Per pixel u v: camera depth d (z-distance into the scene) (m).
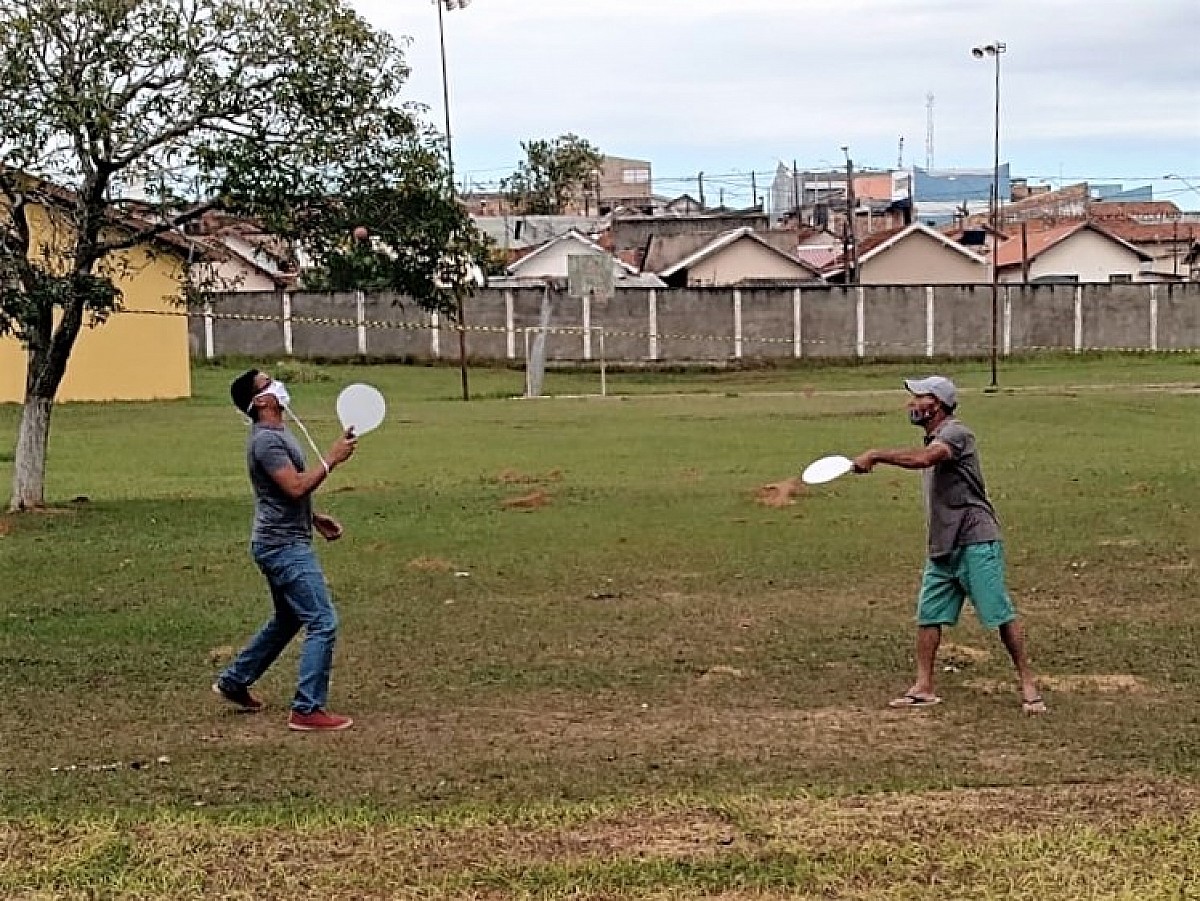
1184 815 6.14
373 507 16.72
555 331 51.06
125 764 7.18
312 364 50.31
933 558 8.26
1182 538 14.01
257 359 51.56
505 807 6.36
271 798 6.58
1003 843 5.80
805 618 10.77
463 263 16.83
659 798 6.45
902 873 5.50
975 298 54.34
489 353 52.50
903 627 10.42
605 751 7.36
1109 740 7.48
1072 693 8.52
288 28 15.23
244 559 13.30
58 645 9.92
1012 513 15.73
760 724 7.91
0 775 6.99
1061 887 5.35
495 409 34.25
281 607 8.12
